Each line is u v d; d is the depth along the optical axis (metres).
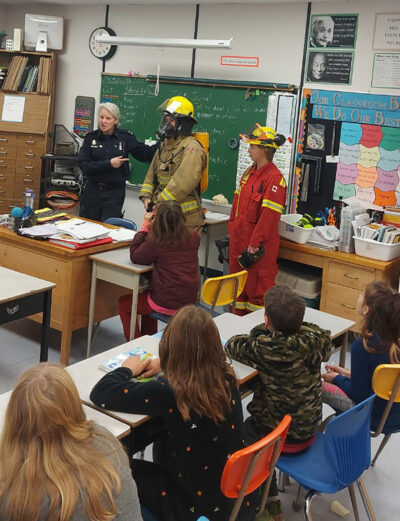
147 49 6.45
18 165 7.04
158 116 6.44
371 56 5.06
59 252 3.94
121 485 1.38
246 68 5.80
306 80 5.45
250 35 5.73
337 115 5.25
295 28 5.45
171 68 6.31
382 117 5.03
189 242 3.74
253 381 2.68
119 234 4.39
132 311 3.88
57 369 1.40
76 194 6.86
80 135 7.11
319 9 5.29
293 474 2.31
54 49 7.05
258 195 4.64
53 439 1.33
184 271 3.75
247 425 2.56
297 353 2.32
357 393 2.76
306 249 4.89
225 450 1.94
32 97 6.99
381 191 5.12
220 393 1.91
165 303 3.77
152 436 2.35
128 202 6.88
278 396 2.37
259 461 1.97
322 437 2.55
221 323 3.12
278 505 2.53
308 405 2.38
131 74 6.55
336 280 4.80
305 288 4.97
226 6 5.84
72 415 1.37
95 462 1.35
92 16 6.80
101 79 6.82
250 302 4.84
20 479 1.29
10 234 4.16
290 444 2.40
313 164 5.43
